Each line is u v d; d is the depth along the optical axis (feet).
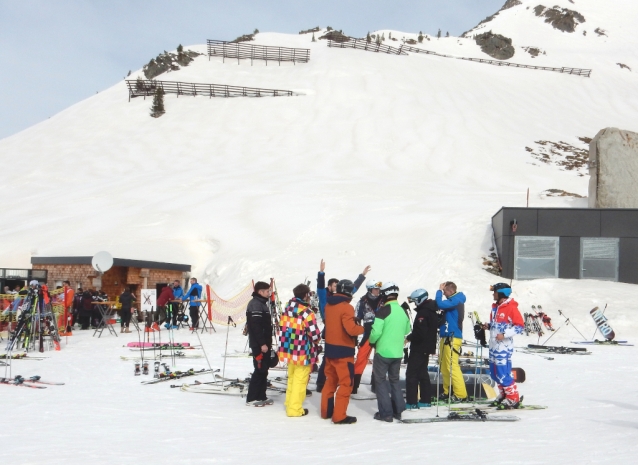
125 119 267.39
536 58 393.70
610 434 21.99
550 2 529.45
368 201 124.88
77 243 103.24
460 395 29.89
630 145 96.73
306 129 232.53
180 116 261.65
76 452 19.90
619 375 38.17
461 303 30.09
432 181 162.81
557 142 227.81
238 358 46.01
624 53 418.51
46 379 36.09
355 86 283.59
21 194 176.14
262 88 289.94
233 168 178.60
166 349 51.26
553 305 71.92
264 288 29.27
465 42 419.33
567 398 30.25
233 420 25.54
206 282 96.27
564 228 81.41
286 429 23.94
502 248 82.28
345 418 24.99
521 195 129.08
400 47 350.43
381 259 92.48
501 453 19.42
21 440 21.59
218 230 111.24
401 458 19.01
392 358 25.73
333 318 25.54
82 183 182.29
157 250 102.47
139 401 29.35
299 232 107.34
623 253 79.71
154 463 18.58
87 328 73.97
